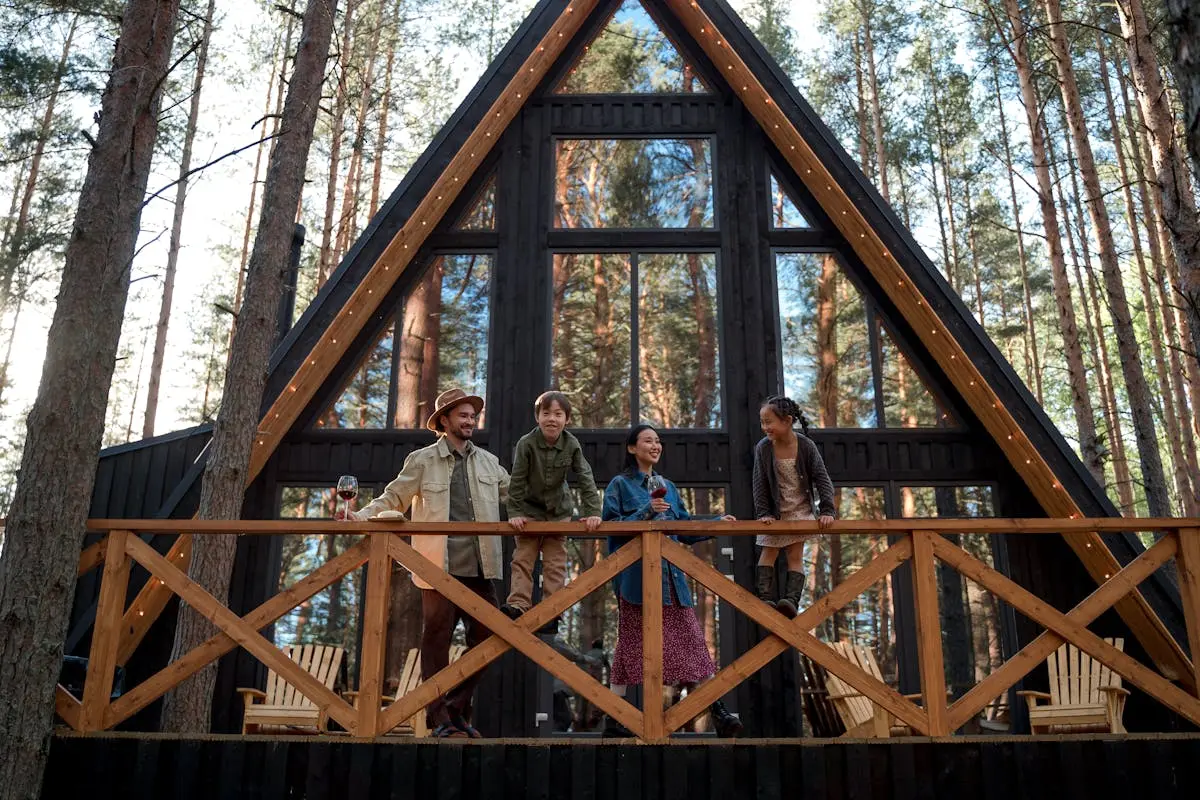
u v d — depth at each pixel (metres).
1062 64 12.26
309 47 7.61
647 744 4.67
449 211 9.66
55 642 4.75
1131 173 18.47
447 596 4.84
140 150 5.51
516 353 9.20
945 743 4.69
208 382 23.45
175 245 16.59
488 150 9.59
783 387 9.22
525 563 5.29
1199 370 13.65
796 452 5.71
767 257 9.52
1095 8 14.47
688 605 5.50
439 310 9.42
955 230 21.56
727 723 5.19
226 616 4.87
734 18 10.01
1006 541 8.71
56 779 4.69
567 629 8.53
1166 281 16.69
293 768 4.72
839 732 8.14
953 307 9.06
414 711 4.72
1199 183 5.16
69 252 5.25
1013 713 8.30
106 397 5.17
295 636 8.49
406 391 9.18
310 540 8.75
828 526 4.86
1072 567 8.59
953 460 8.95
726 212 9.65
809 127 9.65
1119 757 4.68
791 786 4.64
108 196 5.34
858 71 20.61
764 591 5.58
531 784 4.63
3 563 4.77
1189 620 4.77
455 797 4.61
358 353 9.23
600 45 10.30
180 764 4.71
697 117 10.01
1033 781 4.65
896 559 4.91
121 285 5.31
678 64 10.23
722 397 9.20
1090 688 7.99
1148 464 10.59
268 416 8.48
